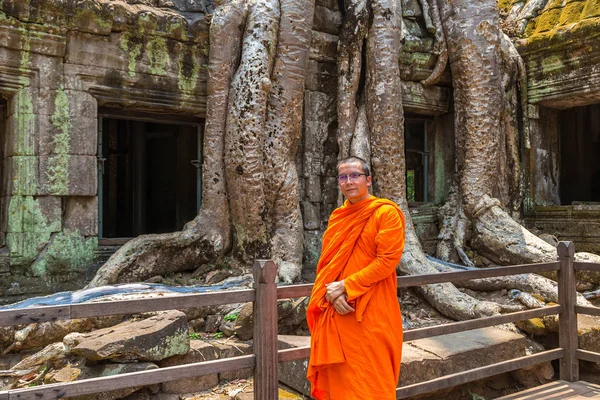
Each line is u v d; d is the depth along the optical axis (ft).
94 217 17.54
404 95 23.02
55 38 16.37
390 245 8.12
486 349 13.53
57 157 16.70
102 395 10.97
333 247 8.66
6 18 15.47
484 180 21.79
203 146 19.67
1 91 16.14
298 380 12.16
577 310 13.46
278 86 18.72
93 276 17.42
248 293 9.01
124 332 11.89
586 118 31.96
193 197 30.73
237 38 18.79
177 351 12.10
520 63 24.17
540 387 12.98
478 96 21.85
